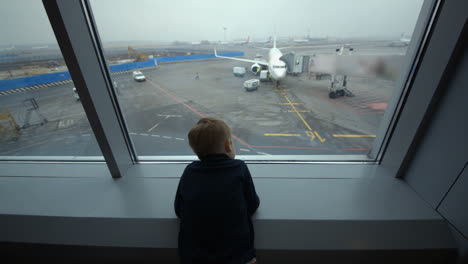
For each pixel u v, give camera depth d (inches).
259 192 42.6
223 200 26.5
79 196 43.8
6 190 46.3
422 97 35.5
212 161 28.6
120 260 37.4
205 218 26.3
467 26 26.2
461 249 31.7
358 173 47.8
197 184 27.5
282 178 46.6
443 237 33.1
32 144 58.3
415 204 38.4
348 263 35.2
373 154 51.9
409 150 40.6
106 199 42.6
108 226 37.1
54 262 39.2
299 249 33.7
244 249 27.4
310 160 52.4
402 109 41.3
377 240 33.5
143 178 48.9
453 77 30.2
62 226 37.7
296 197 41.1
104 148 43.9
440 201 35.3
